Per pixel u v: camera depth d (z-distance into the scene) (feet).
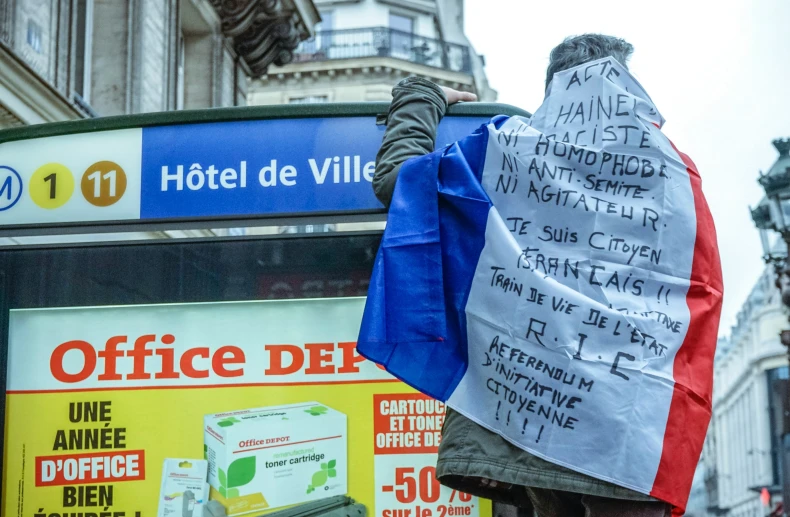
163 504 12.01
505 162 8.68
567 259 8.32
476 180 8.71
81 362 12.39
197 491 12.01
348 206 12.43
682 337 8.19
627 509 7.90
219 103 68.80
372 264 12.39
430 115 9.94
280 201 12.48
